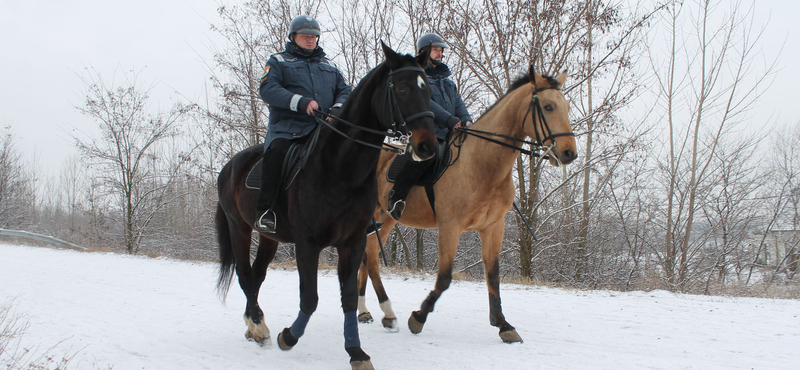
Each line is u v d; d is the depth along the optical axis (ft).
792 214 52.42
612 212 54.90
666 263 45.55
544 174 59.41
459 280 34.22
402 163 18.78
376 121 12.79
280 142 14.64
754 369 12.94
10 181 98.27
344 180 12.82
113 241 75.97
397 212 18.12
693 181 47.29
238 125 55.67
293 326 13.98
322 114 14.37
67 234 82.38
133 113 71.56
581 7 43.80
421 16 50.49
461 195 16.71
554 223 56.95
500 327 16.39
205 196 73.67
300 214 13.26
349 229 13.21
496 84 46.14
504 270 62.54
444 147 17.98
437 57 19.24
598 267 56.54
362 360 12.63
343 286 13.35
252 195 15.31
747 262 52.65
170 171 77.92
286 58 15.31
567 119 15.52
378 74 12.66
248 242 16.88
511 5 44.34
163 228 77.77
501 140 16.60
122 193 73.77
